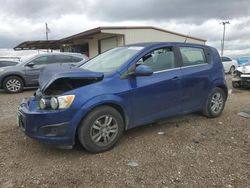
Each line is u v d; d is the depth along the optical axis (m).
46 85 4.06
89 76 4.19
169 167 3.84
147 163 3.96
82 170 3.78
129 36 21.89
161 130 5.29
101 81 4.33
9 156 4.24
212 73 5.90
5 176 3.66
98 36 24.41
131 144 4.62
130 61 4.67
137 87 4.60
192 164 3.92
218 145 4.59
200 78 5.62
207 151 4.35
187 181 3.48
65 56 12.17
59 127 3.97
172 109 5.19
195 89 5.55
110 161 4.03
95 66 5.07
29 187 3.41
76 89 4.12
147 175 3.63
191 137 4.93
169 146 4.54
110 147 4.41
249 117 6.25
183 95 5.32
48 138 3.98
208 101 5.91
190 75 5.42
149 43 5.18
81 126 4.11
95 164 3.94
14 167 3.89
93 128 4.19
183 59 5.45
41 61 11.83
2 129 5.54
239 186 3.37
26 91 11.87
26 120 4.11
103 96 4.21
